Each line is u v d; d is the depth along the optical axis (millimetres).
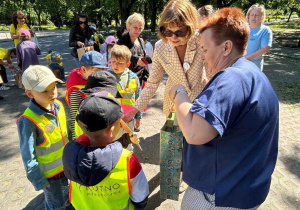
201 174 1181
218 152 1077
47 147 1657
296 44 13438
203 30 1078
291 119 4070
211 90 944
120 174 1160
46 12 44594
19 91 5512
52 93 1581
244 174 1058
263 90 1004
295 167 2816
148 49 4883
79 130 1843
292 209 2205
